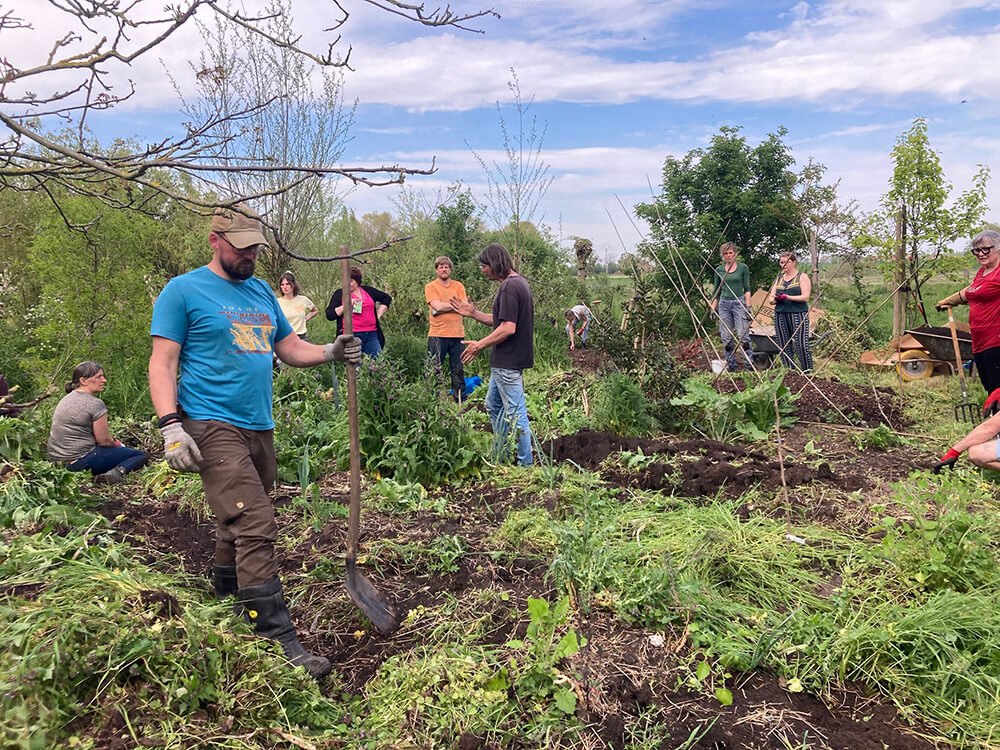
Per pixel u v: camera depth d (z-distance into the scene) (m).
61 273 8.36
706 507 4.64
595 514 4.49
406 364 9.84
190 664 2.34
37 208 8.69
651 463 5.41
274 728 2.36
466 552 4.04
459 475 5.47
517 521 4.25
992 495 4.65
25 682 2.04
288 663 2.74
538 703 2.74
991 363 6.40
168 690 2.23
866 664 2.98
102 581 2.59
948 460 4.95
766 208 13.41
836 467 5.71
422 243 14.73
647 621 3.28
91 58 2.05
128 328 8.69
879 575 3.63
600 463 5.64
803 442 6.57
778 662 3.00
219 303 3.10
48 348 8.62
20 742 1.94
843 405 7.62
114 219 8.37
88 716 2.12
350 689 2.94
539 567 3.84
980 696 2.76
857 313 11.73
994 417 4.75
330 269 12.92
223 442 3.08
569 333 12.94
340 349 3.40
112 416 7.87
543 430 7.04
